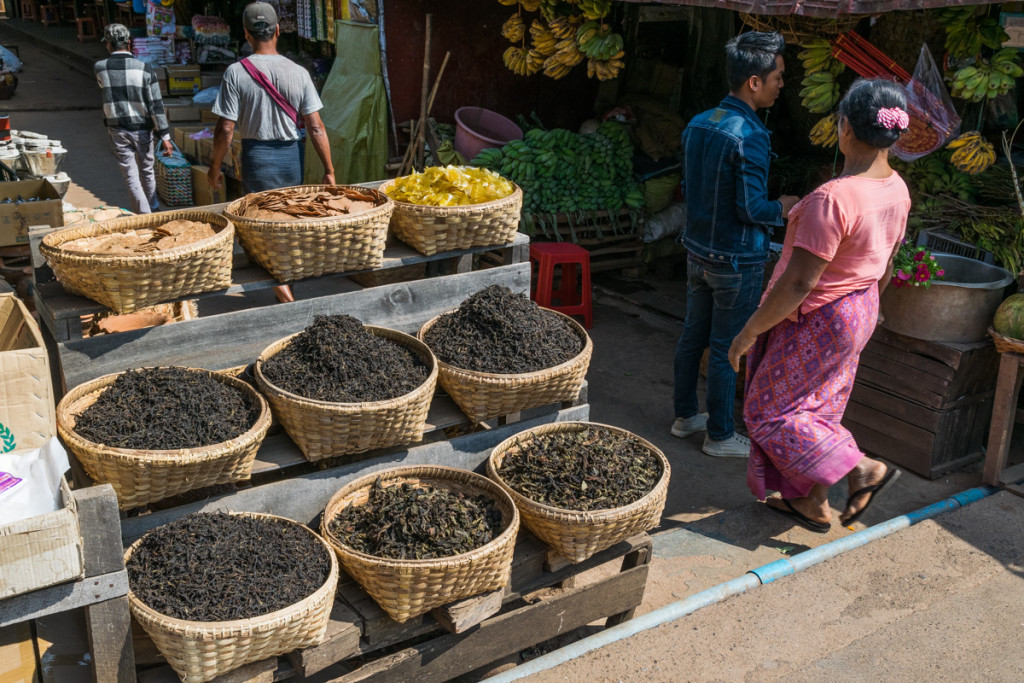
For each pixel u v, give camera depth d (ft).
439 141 22.75
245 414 8.77
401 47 23.17
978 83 14.43
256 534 8.27
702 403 17.16
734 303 13.93
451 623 8.50
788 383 11.43
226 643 7.21
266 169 17.11
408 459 10.03
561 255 19.48
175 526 8.10
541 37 21.26
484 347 10.28
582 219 21.63
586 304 20.31
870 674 9.78
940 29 17.16
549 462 10.02
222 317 9.56
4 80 44.50
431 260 10.83
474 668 9.32
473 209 10.62
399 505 8.89
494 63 24.45
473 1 23.61
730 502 13.70
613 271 24.26
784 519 12.85
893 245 11.16
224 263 9.05
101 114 43.06
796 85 23.66
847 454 11.32
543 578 9.74
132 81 22.98
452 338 10.44
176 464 7.88
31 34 67.92
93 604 7.13
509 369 10.09
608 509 9.25
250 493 8.98
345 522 9.00
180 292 8.79
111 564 7.11
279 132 16.93
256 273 9.81
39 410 7.80
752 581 11.18
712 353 14.47
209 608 7.39
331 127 23.72
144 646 7.93
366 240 9.90
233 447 8.15
